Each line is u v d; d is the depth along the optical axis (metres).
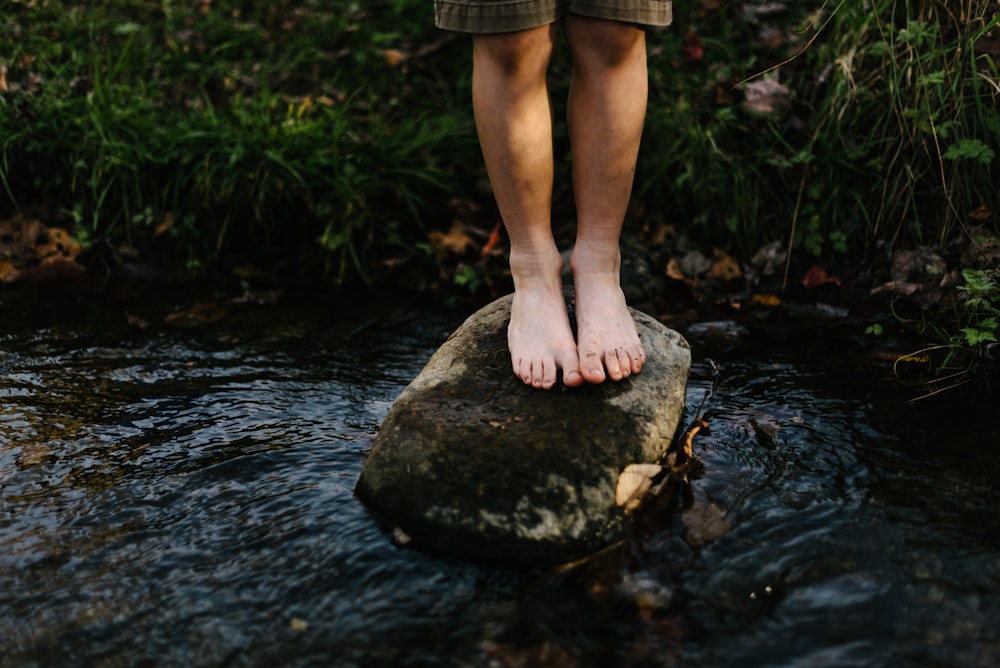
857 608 1.51
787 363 2.53
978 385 2.31
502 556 1.66
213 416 2.28
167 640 1.47
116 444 2.12
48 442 2.13
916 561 1.62
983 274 2.41
